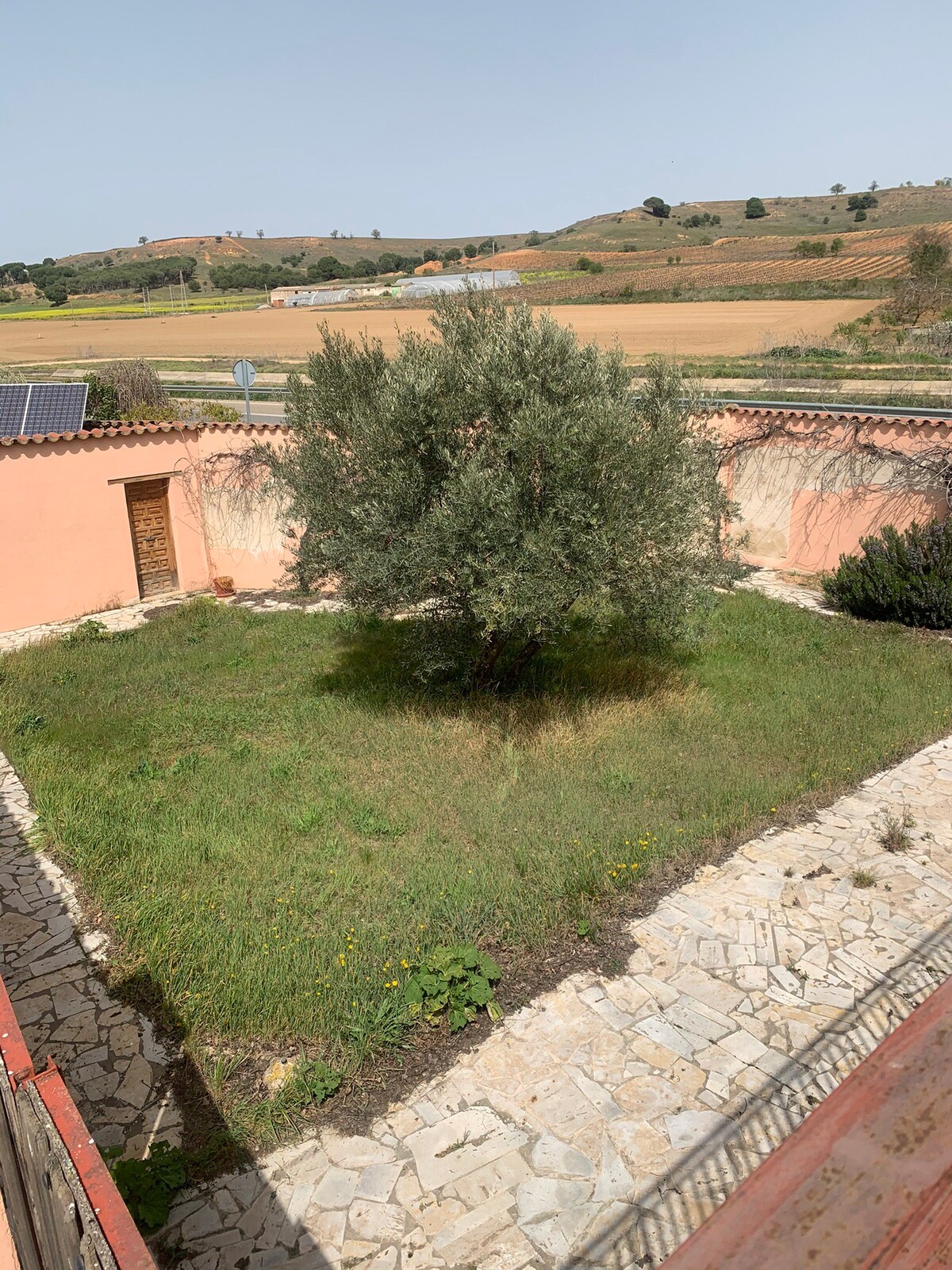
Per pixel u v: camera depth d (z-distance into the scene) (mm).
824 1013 5363
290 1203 4273
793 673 10969
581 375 8523
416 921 6289
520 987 5715
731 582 10297
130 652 12914
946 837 7246
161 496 15984
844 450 14547
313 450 9602
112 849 7547
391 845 7539
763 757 8742
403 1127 4688
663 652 11859
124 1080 5133
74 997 5871
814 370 33438
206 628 14133
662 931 6191
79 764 9422
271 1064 5184
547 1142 4543
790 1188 703
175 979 5867
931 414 14297
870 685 10359
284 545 14641
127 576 15547
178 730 10281
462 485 8055
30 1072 2584
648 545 8680
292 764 9188
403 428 8453
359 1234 4098
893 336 43062
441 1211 4191
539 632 8961
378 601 9336
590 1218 4121
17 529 14180
